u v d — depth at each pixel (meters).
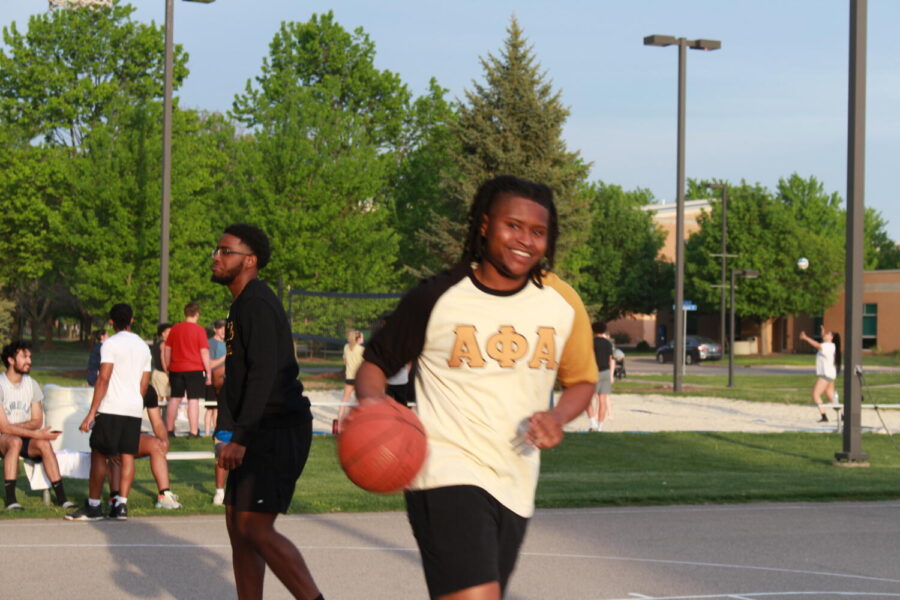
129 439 10.07
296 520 10.21
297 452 5.71
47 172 44.47
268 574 7.73
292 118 40.03
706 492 12.24
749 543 9.23
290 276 39.47
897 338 70.12
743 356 71.69
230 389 5.71
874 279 71.62
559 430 3.71
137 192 35.66
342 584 7.36
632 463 15.81
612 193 81.31
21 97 48.12
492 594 3.65
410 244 52.41
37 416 10.90
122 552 8.44
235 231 5.89
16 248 46.22
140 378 10.16
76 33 47.66
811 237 71.62
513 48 41.25
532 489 3.96
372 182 41.34
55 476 10.73
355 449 3.59
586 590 7.29
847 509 11.43
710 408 26.47
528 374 3.89
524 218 3.79
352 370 19.27
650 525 10.16
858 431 15.95
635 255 80.31
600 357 20.05
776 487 12.84
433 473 3.75
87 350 69.88
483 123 40.88
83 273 35.72
